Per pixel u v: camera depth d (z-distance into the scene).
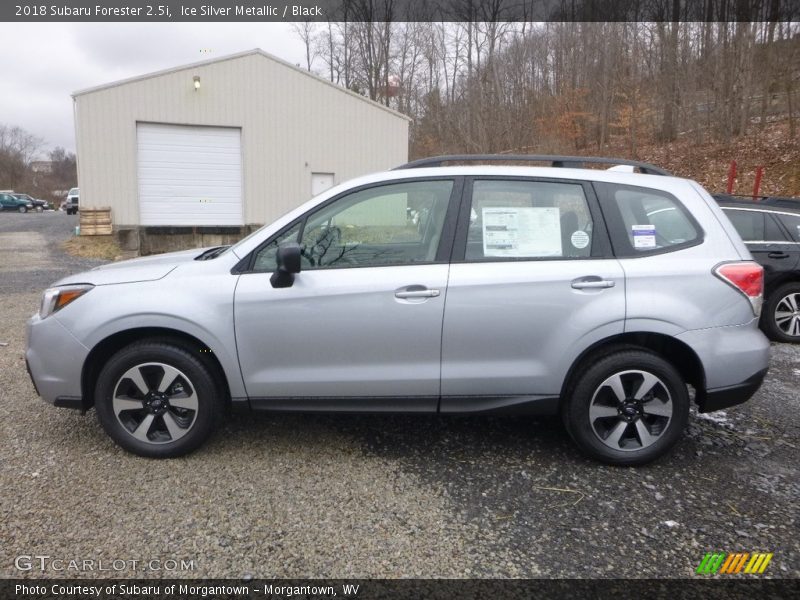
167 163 19.08
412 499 3.11
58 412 4.14
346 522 2.89
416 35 39.91
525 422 4.18
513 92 33.34
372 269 3.37
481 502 3.10
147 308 3.29
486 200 3.48
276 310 3.32
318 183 20.81
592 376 3.37
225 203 19.91
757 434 4.02
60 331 3.35
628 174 3.60
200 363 3.39
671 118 26.70
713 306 3.35
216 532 2.78
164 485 3.18
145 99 18.50
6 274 11.05
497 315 3.32
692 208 3.51
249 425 4.02
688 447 3.80
